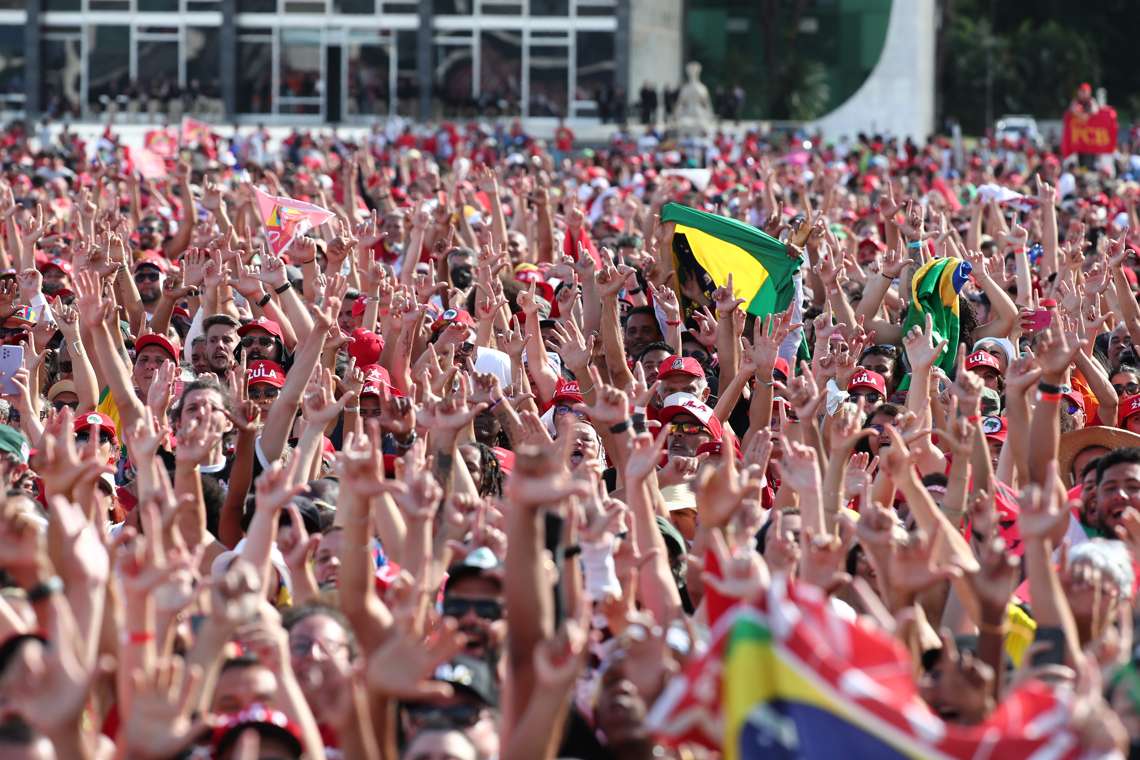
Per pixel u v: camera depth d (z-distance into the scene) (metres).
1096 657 20.77
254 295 42.88
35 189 100.62
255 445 33.84
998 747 17.72
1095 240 79.19
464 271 56.62
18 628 21.25
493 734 21.48
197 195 86.75
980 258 47.47
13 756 17.67
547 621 20.27
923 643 23.47
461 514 25.92
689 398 36.91
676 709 19.08
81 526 21.47
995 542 22.27
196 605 24.61
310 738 20.69
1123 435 35.09
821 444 30.56
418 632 21.06
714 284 53.72
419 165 121.06
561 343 40.88
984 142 191.75
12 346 43.12
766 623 18.23
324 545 26.92
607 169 145.50
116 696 21.80
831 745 17.89
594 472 26.11
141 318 49.88
